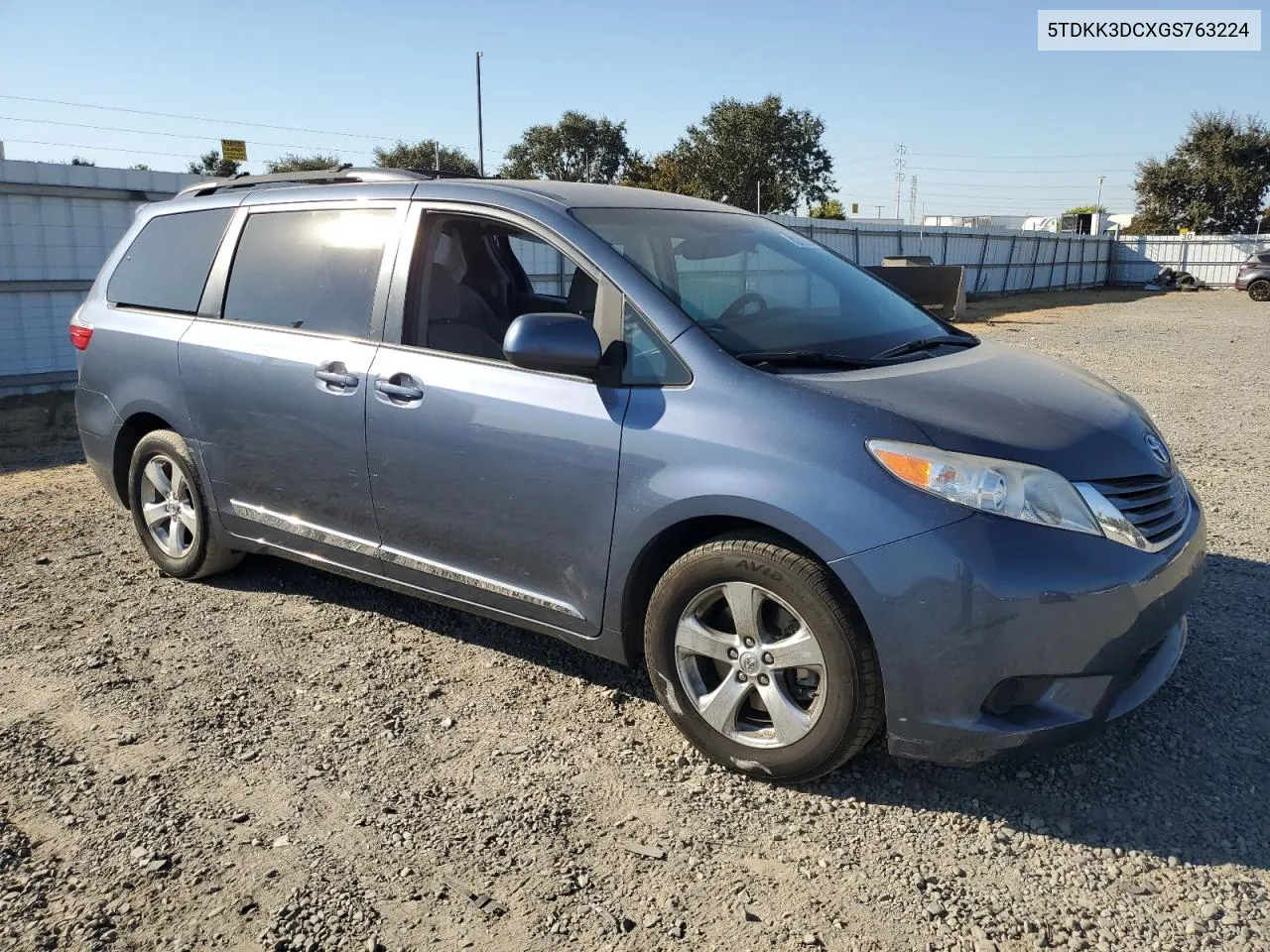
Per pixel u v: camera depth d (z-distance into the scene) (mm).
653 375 3068
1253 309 26938
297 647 4000
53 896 2488
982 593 2562
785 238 4082
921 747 2715
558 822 2807
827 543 2668
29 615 4344
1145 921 2385
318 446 3840
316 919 2406
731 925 2391
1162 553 2811
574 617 3268
